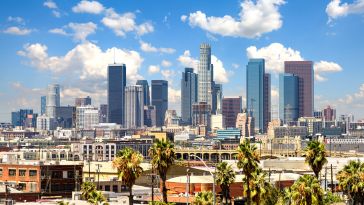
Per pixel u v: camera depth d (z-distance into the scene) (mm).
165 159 132000
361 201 135500
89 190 160375
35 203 165500
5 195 185625
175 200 185750
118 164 120375
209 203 132875
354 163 138250
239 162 133875
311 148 142000
